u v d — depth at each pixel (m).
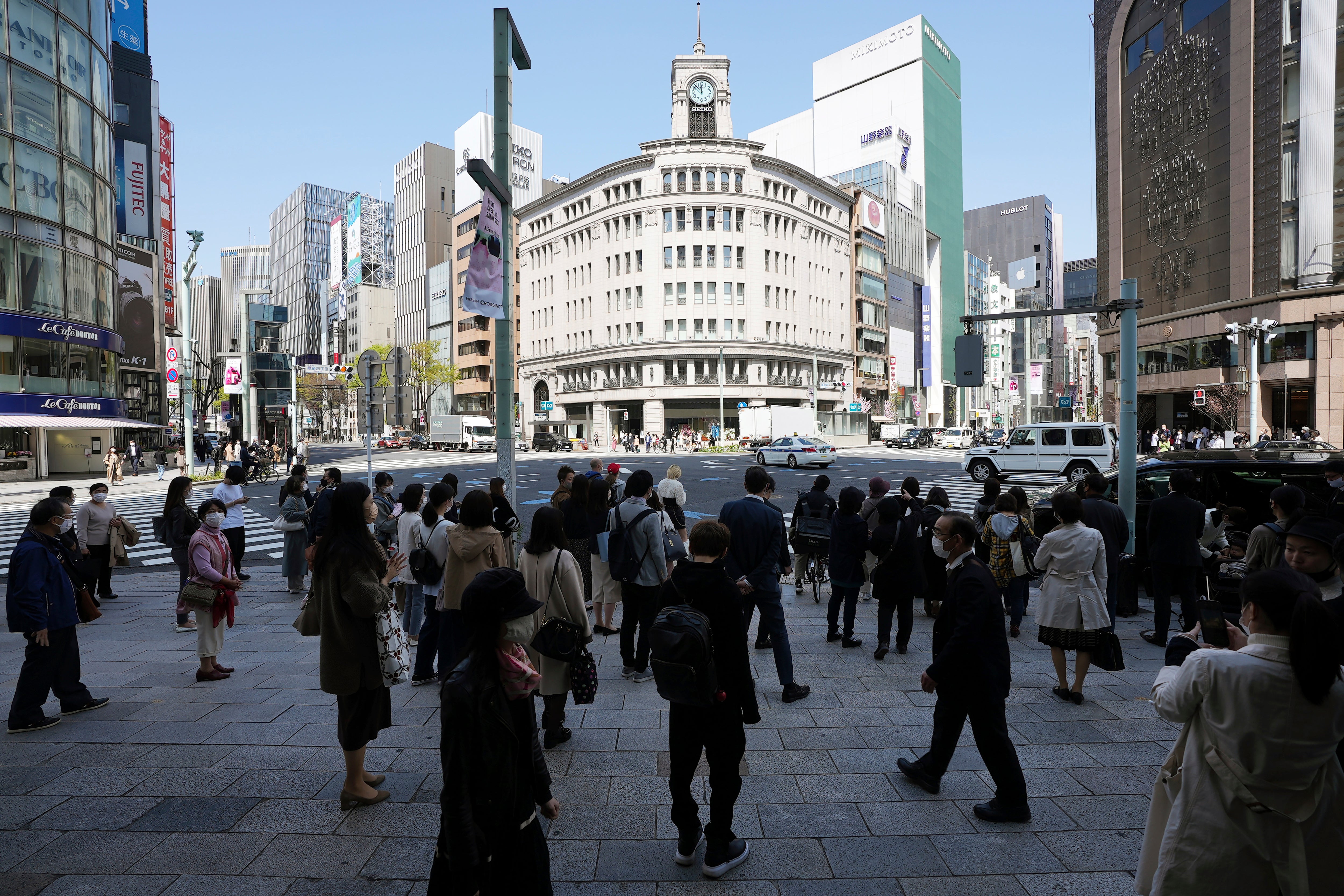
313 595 4.00
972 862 3.41
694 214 61.66
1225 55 35.66
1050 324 139.00
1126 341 8.89
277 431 52.16
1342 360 30.80
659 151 61.38
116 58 40.25
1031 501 16.05
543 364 71.94
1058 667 5.62
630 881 3.28
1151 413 43.56
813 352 62.28
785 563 5.86
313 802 4.03
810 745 4.82
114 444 37.66
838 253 73.25
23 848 3.54
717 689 3.26
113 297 34.03
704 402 62.03
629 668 6.41
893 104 96.56
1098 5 46.78
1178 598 9.33
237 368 35.28
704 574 3.47
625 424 64.94
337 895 3.17
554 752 4.72
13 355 28.55
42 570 5.15
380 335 120.50
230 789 4.20
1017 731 5.00
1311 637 2.16
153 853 3.50
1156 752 4.65
